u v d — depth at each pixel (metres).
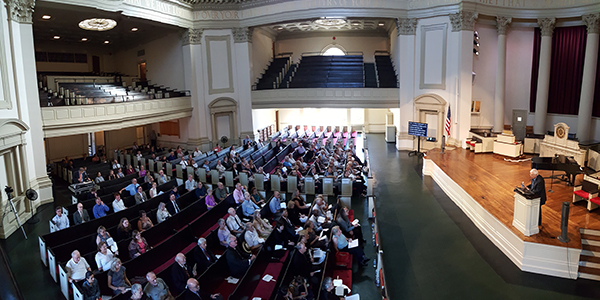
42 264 9.99
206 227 11.19
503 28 19.70
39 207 14.44
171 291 7.90
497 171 14.92
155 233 10.21
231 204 12.65
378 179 16.70
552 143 15.29
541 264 8.80
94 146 24.50
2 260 10.27
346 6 20.88
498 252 9.90
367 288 8.45
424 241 10.64
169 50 24.20
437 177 15.96
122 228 9.97
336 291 7.83
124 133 25.45
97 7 16.66
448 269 9.15
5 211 11.83
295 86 23.73
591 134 18.73
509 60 20.77
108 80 25.02
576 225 9.60
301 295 7.40
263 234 10.41
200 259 8.65
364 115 30.80
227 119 24.19
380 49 29.36
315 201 11.58
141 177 15.91
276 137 25.16
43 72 25.38
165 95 21.64
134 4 18.38
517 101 21.06
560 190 12.49
